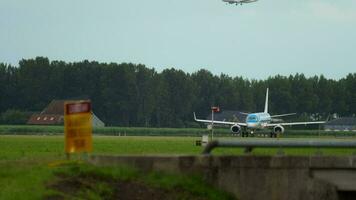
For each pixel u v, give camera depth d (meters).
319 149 82.31
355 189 79.06
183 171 76.88
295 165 78.12
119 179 73.38
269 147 78.88
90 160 77.44
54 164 75.06
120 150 139.88
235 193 77.25
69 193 66.44
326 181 79.00
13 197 61.72
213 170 77.12
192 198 73.25
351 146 79.00
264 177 77.69
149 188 72.88
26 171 71.50
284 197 78.12
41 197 62.66
